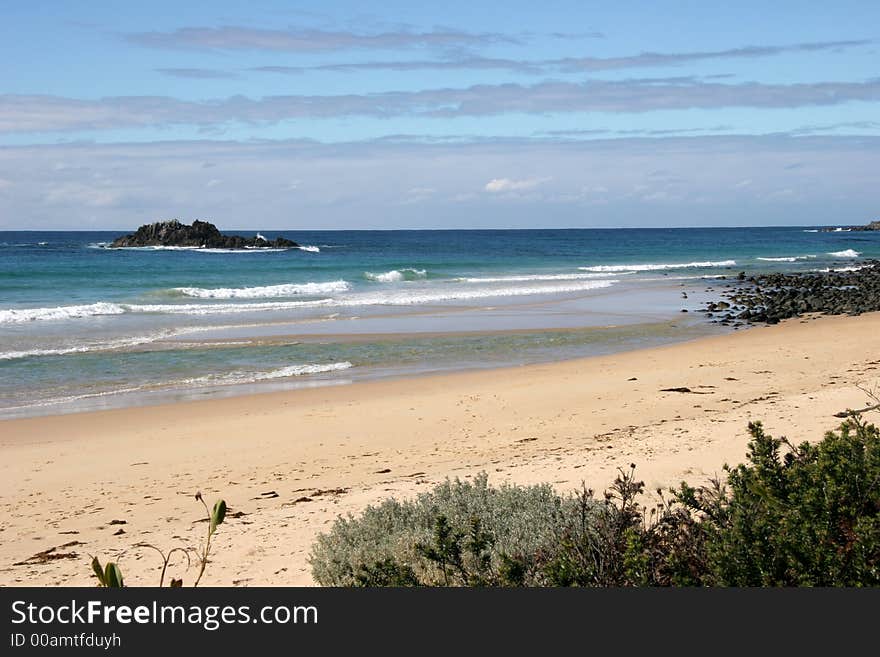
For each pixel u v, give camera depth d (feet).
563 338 86.69
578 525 18.54
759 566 13.73
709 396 53.21
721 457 33.04
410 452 42.50
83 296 125.90
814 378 58.13
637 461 33.86
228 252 272.51
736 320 102.89
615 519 16.31
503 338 86.22
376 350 78.59
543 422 48.03
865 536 13.23
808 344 78.89
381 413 52.26
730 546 14.03
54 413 53.93
